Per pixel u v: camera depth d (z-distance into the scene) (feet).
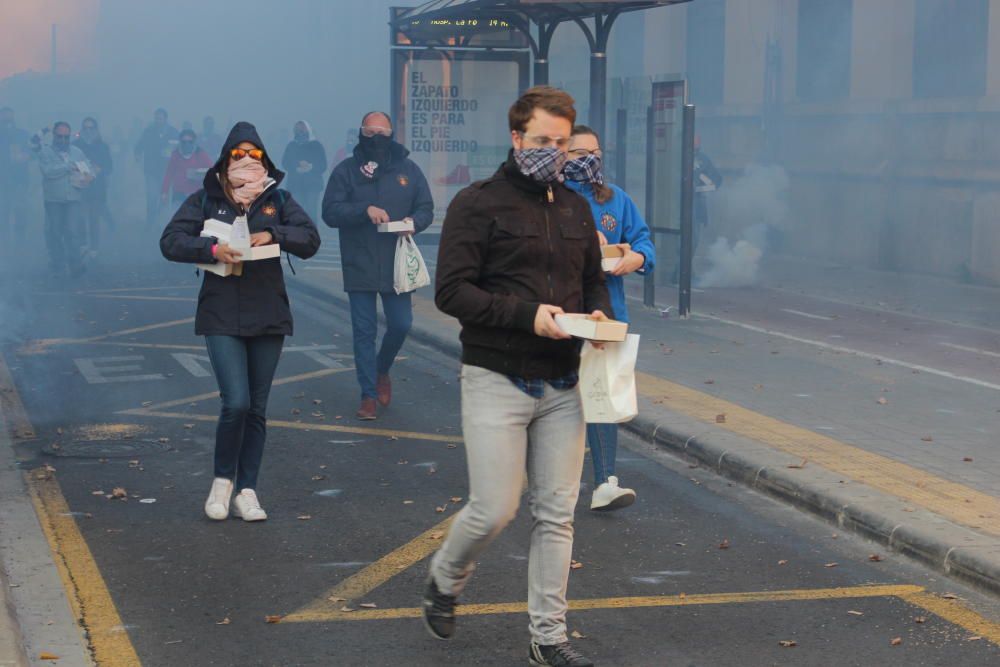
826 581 20.10
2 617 17.21
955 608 18.86
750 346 42.42
